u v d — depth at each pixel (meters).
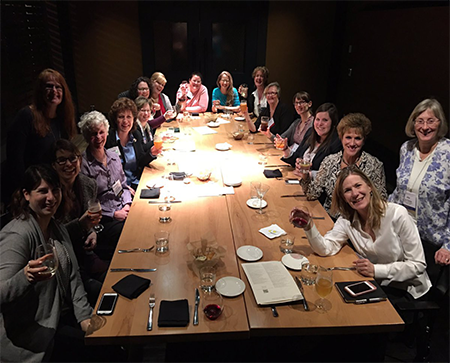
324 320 1.59
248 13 6.67
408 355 2.38
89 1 6.31
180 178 3.01
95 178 2.80
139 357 2.16
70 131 3.20
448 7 4.20
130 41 6.58
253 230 2.27
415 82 4.86
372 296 1.72
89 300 2.10
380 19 5.65
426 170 2.60
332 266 1.97
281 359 2.07
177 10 6.52
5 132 4.70
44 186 1.72
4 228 1.71
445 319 2.72
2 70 4.68
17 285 1.50
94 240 2.49
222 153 3.68
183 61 6.88
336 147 3.06
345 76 6.93
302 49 6.96
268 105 4.73
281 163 3.42
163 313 1.58
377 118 5.87
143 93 4.49
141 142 3.64
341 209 2.11
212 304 1.65
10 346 1.61
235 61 7.00
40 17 5.83
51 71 2.89
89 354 1.67
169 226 2.30
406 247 2.02
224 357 2.02
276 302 1.66
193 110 5.44
